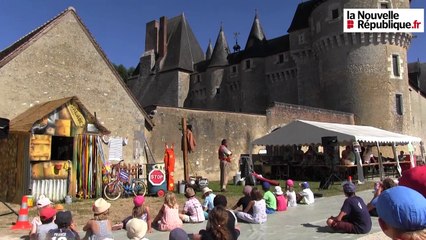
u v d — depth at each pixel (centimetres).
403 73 3188
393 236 182
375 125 3053
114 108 1678
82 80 1589
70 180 1208
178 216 773
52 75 1497
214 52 4653
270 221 835
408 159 2233
